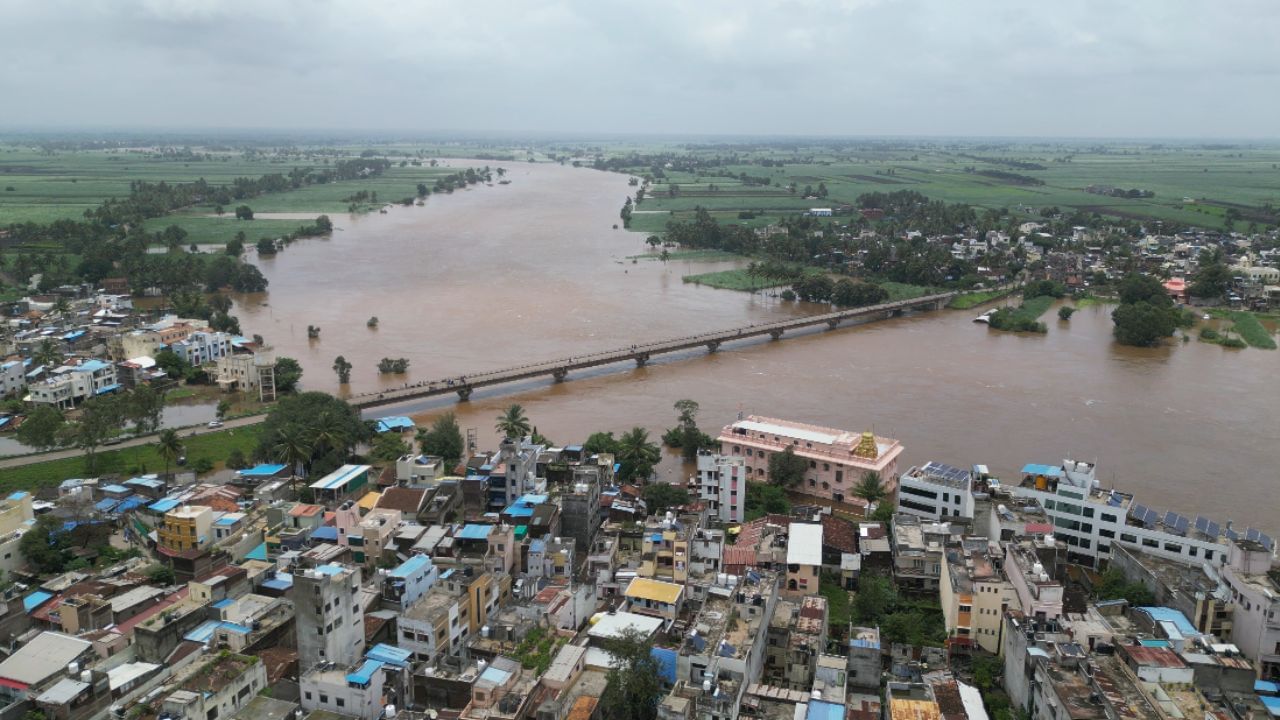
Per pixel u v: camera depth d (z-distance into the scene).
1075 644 114.75
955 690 111.75
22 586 138.88
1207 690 111.75
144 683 109.88
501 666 111.31
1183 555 148.62
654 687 110.62
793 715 106.62
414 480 181.25
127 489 176.38
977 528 160.75
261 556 152.62
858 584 148.50
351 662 121.06
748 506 181.12
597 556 148.88
